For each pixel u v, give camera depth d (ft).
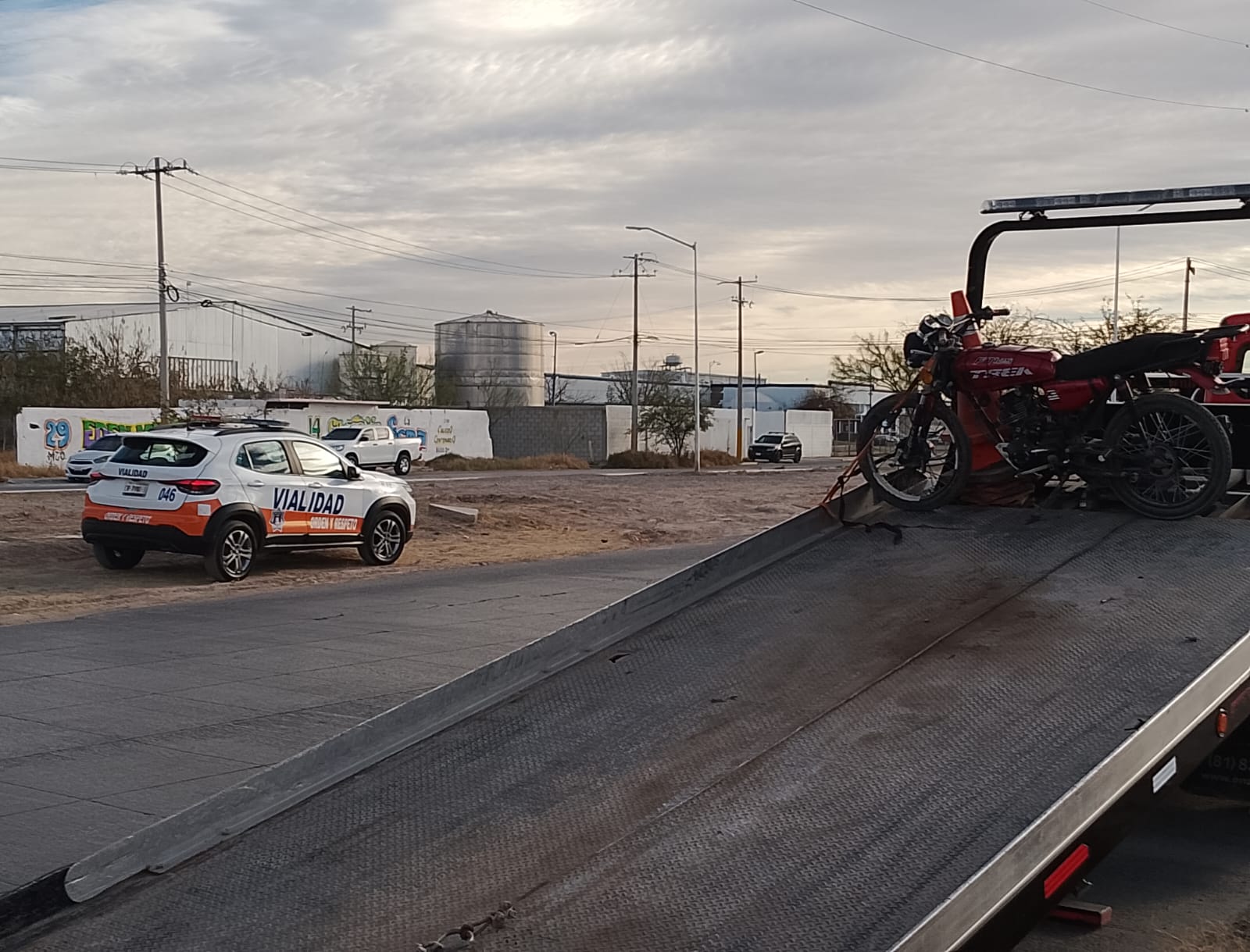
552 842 13.02
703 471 186.50
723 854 12.15
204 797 22.53
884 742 13.89
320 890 12.78
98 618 43.70
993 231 24.57
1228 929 16.55
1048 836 11.47
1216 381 21.65
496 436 242.58
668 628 18.92
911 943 9.91
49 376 198.59
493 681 17.66
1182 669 14.39
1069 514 21.72
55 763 24.72
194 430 56.95
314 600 48.73
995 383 22.54
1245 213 22.33
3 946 12.36
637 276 232.32
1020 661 15.38
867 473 23.82
